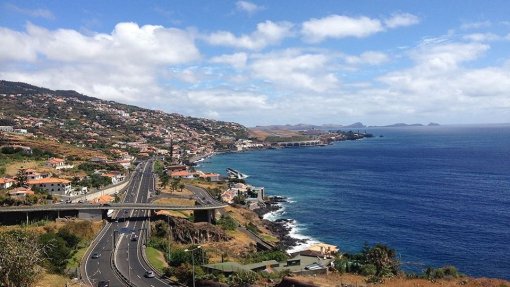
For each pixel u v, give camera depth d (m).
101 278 99.00
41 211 151.88
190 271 99.50
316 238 169.00
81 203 166.25
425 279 100.94
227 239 153.75
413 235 167.88
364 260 115.50
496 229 171.88
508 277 124.50
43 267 91.81
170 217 160.25
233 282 95.06
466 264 135.00
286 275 101.44
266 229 184.50
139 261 113.38
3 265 68.19
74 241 123.19
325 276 104.06
